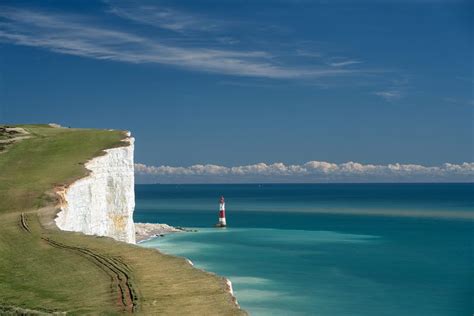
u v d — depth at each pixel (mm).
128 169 67125
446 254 75250
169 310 20281
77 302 22562
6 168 60156
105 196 63312
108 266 27453
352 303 46875
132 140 74812
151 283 23922
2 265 29688
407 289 52750
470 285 54719
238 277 56938
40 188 50625
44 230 37656
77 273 26859
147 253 29969
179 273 25438
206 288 22844
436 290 52656
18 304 22984
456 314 43688
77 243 33281
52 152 67938
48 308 22031
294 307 44938
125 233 64812
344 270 62156
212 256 71250
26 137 78500
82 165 60781
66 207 47625
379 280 56594
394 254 74688
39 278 26859
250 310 43719
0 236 36188
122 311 20531
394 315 43156
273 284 53656
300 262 67312
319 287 52750
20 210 44656
